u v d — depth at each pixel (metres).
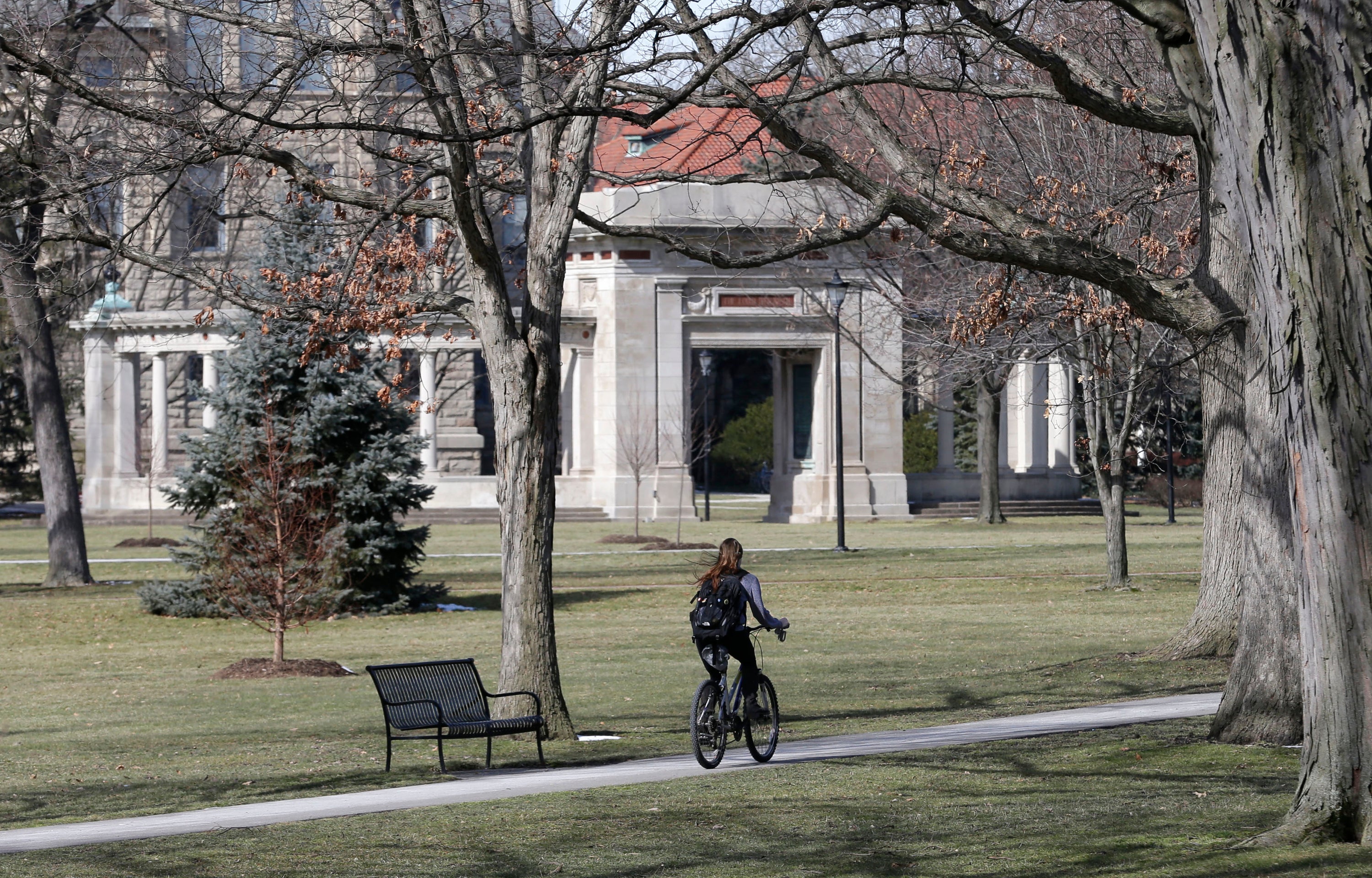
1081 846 23.77
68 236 39.03
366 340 62.31
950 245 33.53
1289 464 23.22
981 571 98.75
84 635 77.44
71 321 157.75
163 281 168.25
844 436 158.12
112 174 37.78
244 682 59.44
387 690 36.50
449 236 42.56
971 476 170.38
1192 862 21.97
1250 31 21.97
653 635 72.50
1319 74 21.61
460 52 35.28
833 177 37.62
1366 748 22.70
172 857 24.84
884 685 53.50
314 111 35.28
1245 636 36.03
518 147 42.94
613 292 155.62
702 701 33.97
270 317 40.09
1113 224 52.34
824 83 37.62
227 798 33.03
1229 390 53.66
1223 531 54.31
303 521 69.06
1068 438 172.50
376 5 39.34
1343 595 22.59
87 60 59.84
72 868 24.02
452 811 29.25
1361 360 21.92
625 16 37.25
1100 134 67.25
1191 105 29.00
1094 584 89.00
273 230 79.25
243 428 80.75
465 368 179.75
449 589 94.50
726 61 32.22
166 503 164.62
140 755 41.03
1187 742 35.69
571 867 23.53
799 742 39.66
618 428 155.88
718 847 24.86
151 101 48.62
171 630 79.25
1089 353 78.81
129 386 167.75
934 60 68.75
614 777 33.62
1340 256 21.78
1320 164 21.72
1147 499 181.88
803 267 140.25
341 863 24.09
